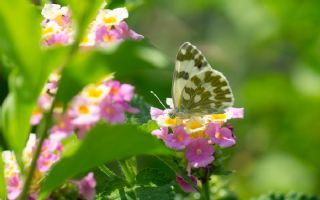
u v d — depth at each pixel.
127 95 0.36
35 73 0.35
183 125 0.39
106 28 0.38
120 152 0.35
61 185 0.37
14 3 0.34
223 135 0.39
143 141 0.35
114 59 0.34
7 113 0.36
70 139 0.37
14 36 0.35
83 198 0.37
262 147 0.74
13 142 0.36
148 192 0.39
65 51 0.35
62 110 0.35
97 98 0.36
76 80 0.35
